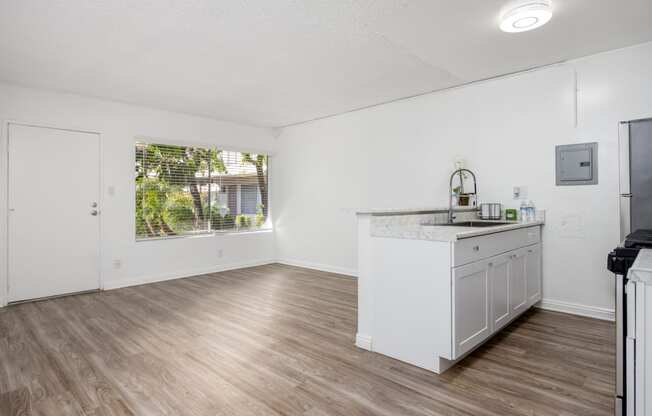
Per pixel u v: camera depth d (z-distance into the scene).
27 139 3.87
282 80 3.74
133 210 4.60
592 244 3.16
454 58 3.20
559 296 3.34
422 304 2.23
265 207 6.19
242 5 2.30
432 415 1.74
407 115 4.44
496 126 3.70
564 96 3.29
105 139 4.38
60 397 1.93
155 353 2.48
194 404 1.85
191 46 2.90
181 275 5.02
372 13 2.42
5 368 2.27
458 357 2.14
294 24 2.56
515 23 2.45
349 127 5.09
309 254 5.67
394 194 4.59
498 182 3.69
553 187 3.35
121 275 4.49
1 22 2.48
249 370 2.22
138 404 1.86
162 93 4.15
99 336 2.80
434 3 2.30
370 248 2.53
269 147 6.11
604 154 3.09
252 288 4.36
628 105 2.99
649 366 1.11
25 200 3.85
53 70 3.40
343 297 3.93
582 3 2.30
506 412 1.76
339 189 5.23
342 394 1.94
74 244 4.16
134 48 2.93
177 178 5.09
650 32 2.73
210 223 5.43
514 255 2.84
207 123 5.32
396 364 2.30
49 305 3.68
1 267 3.69
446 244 2.11
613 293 3.06
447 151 4.08
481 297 2.38
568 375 2.12
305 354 2.46
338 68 3.42
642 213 2.92
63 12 2.36
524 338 2.70
